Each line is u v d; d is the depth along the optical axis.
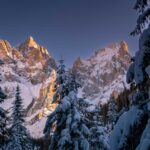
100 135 19.20
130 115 5.50
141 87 5.73
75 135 18.20
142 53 5.55
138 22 6.17
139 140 5.34
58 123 19.12
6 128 19.20
